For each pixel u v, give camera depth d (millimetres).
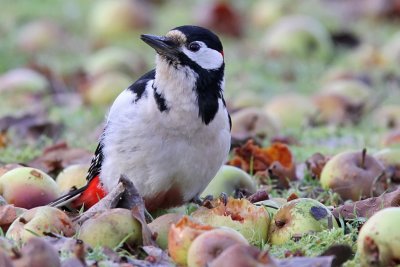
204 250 7680
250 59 20484
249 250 7238
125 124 9367
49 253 7375
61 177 10773
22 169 9820
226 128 9617
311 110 15617
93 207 8953
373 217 8102
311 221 8742
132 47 21906
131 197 9016
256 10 23938
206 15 22906
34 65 18922
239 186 10500
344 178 10672
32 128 14328
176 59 9328
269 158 11672
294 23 20984
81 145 13484
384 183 10750
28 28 22094
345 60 20672
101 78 17672
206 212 8789
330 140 14461
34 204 9656
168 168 9414
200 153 9445
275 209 9367
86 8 24266
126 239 8375
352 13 24922
